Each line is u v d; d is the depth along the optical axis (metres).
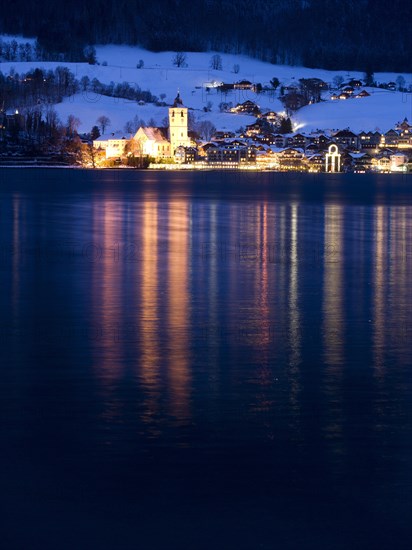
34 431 24.19
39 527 19.45
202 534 19.27
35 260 58.41
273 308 41.62
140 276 51.31
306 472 21.88
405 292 46.38
